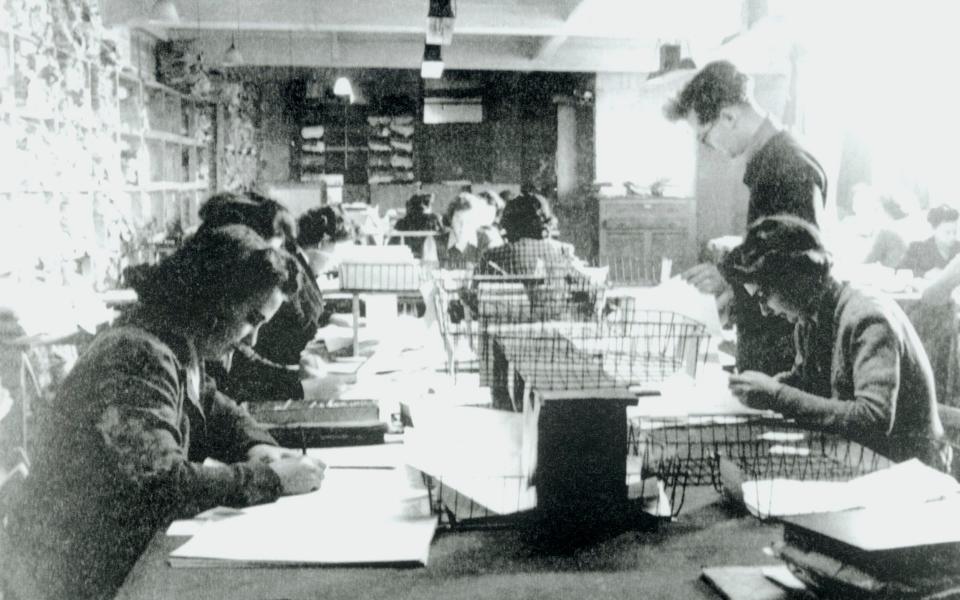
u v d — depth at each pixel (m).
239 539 1.56
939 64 8.48
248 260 1.89
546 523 1.61
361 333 3.91
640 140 14.33
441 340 3.44
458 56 13.88
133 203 9.04
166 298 1.87
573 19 10.43
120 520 1.67
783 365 2.89
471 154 16.72
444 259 6.15
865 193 8.16
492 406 2.21
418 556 1.48
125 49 9.45
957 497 1.55
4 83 5.64
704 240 13.90
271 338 3.17
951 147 8.35
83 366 1.76
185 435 1.84
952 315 5.53
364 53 13.86
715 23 10.72
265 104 16.30
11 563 1.67
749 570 1.42
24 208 5.77
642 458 1.75
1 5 5.64
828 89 9.46
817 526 1.33
